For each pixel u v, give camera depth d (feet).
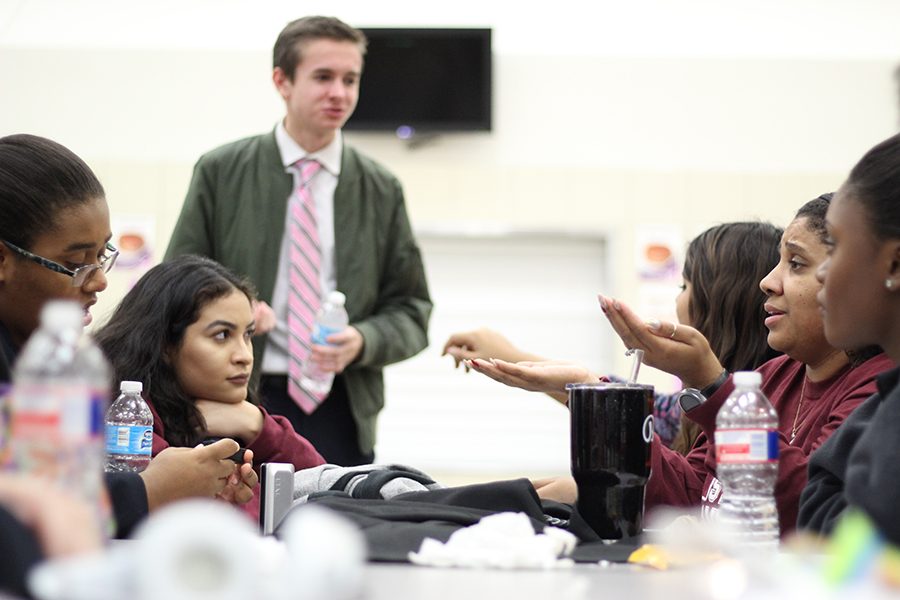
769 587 4.94
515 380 9.72
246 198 17.08
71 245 10.02
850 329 7.82
